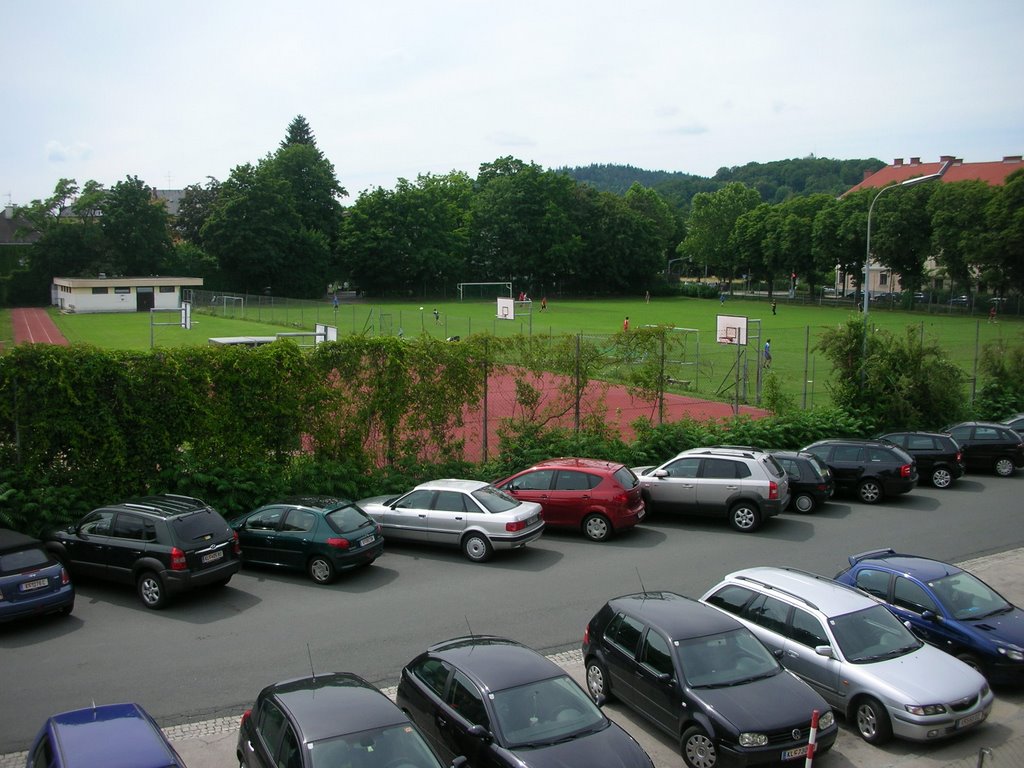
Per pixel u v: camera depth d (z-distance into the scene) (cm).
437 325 7081
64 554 1462
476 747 796
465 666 869
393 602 1412
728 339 3759
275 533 1545
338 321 7412
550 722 804
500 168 12269
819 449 2244
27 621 1330
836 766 918
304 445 2023
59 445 1689
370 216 10738
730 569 1590
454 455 2181
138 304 9119
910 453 2370
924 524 1939
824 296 11100
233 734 977
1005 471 2509
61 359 1672
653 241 11962
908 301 8619
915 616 1162
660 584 1499
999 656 1079
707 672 923
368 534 1553
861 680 978
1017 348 3269
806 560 1644
